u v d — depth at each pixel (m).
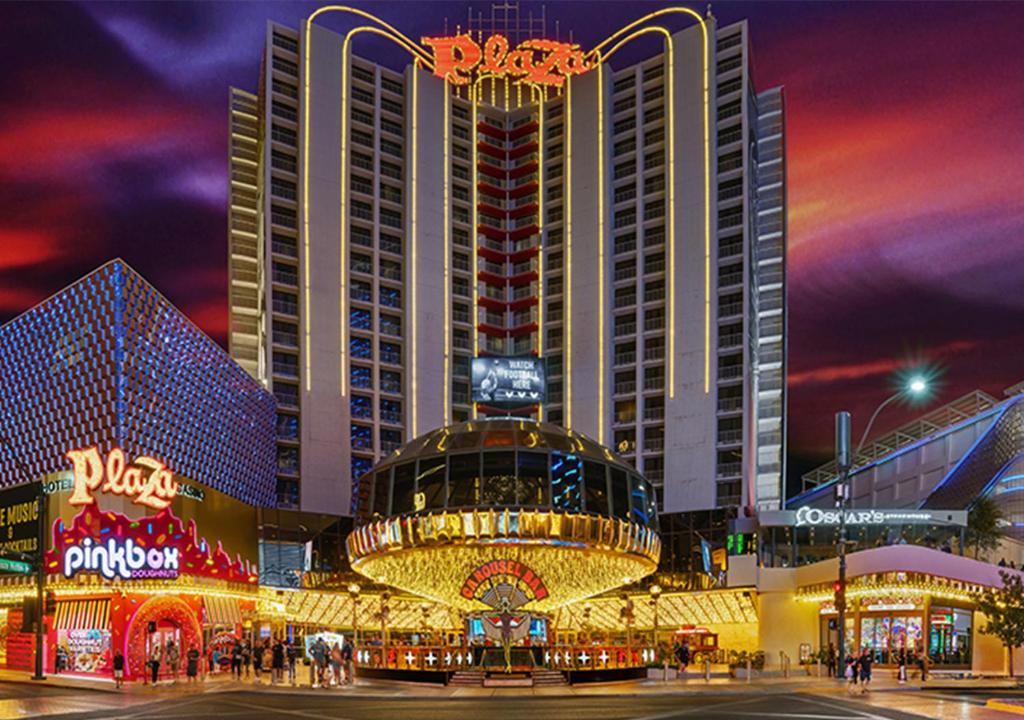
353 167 113.94
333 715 33.19
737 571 82.75
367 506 56.72
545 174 125.81
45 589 59.00
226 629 65.81
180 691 44.91
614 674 51.12
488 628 52.09
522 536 51.16
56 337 66.50
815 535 83.75
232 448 80.94
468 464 53.50
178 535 58.19
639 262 115.00
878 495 129.25
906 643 69.62
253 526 77.06
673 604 86.06
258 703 38.56
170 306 67.00
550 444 54.62
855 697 41.66
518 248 127.31
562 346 118.94
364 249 112.50
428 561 53.31
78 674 56.97
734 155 111.69
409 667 49.88
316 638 54.28
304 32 112.88
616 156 120.38
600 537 52.69
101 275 62.19
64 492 60.59
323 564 93.19
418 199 117.50
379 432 109.69
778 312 115.50
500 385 72.69
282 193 109.44
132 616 55.44
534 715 32.84
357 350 110.31
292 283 107.69
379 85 118.31
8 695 42.53
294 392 105.44
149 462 57.91
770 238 117.44
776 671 63.09
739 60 113.38
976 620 71.62
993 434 114.75
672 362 110.00
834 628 78.44
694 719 31.39
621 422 113.38
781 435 112.12
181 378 68.62
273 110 110.19
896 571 69.75
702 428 107.00
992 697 41.84
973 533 91.44
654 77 119.81
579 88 123.19
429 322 115.44
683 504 106.44
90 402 61.81
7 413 71.94
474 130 126.44
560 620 84.62
